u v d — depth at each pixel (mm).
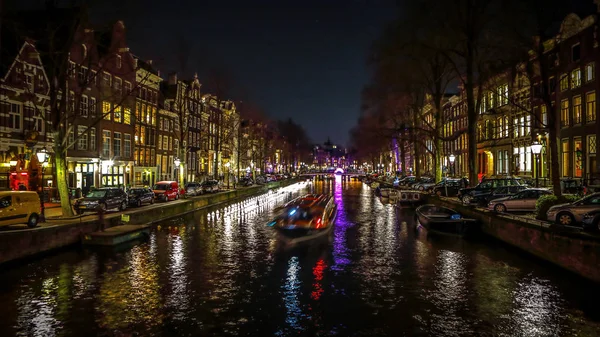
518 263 17016
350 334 10258
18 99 32500
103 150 44156
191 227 27047
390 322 10977
